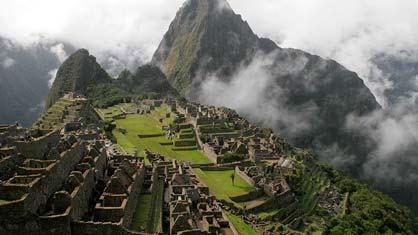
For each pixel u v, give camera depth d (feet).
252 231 333.83
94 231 200.85
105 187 257.75
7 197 181.47
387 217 562.66
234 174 507.71
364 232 492.54
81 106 651.66
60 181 226.17
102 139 465.06
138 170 306.55
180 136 642.22
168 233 266.77
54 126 520.01
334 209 537.24
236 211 398.42
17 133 276.62
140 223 240.53
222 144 624.59
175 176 362.74
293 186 515.50
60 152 255.50
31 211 182.91
